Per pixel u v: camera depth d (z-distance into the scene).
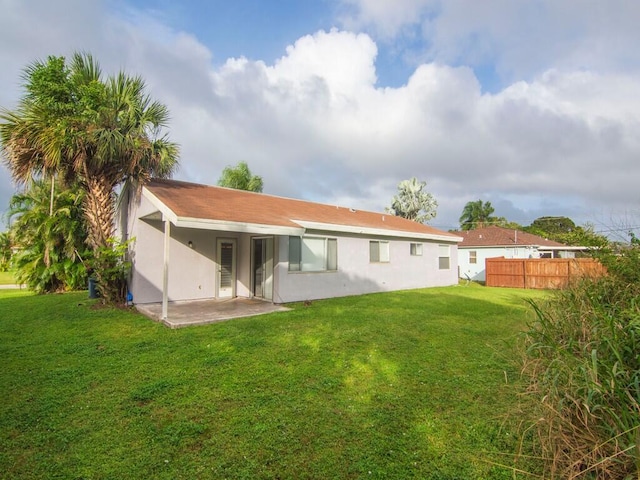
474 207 50.91
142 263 10.16
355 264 13.87
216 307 9.90
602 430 2.45
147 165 10.23
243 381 4.64
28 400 4.04
